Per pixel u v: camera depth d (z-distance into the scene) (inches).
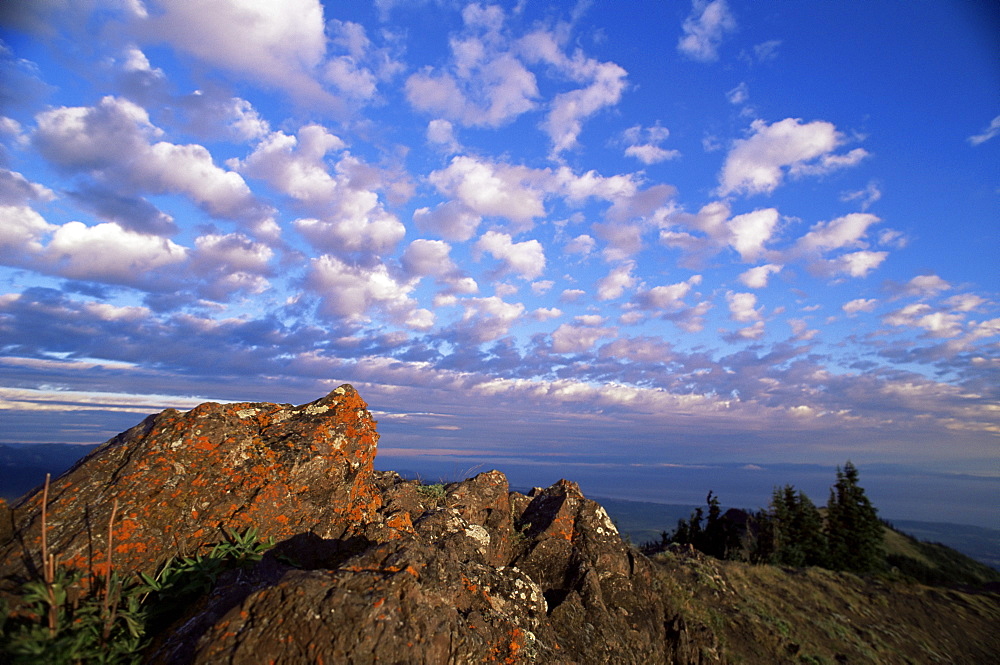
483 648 238.5
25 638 174.2
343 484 329.7
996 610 1060.5
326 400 383.2
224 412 321.7
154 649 205.0
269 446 325.7
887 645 767.1
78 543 235.0
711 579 740.7
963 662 818.2
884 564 1867.6
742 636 617.0
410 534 339.3
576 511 512.1
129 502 261.0
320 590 203.3
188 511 273.0
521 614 299.4
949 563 2236.7
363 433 372.8
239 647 185.9
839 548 1861.5
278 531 287.3
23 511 250.5
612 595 442.6
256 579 241.3
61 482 272.1
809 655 622.8
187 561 248.7
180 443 294.0
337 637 192.1
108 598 206.2
